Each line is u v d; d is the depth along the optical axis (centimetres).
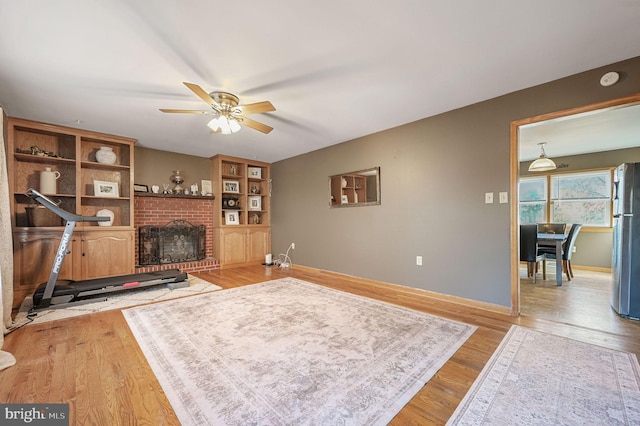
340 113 331
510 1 160
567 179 548
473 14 171
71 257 367
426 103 304
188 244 518
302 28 183
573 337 224
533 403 146
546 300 325
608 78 227
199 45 199
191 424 132
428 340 219
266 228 605
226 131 279
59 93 273
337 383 164
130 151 425
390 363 185
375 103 303
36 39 190
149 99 287
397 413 139
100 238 389
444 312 285
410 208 364
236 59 217
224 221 545
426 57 217
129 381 165
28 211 349
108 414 138
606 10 167
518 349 204
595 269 513
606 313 281
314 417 136
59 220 382
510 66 231
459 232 318
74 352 201
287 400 149
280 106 309
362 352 200
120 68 228
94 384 162
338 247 462
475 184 305
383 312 284
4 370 177
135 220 461
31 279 342
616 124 366
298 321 259
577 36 192
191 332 235
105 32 184
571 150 509
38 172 382
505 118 284
